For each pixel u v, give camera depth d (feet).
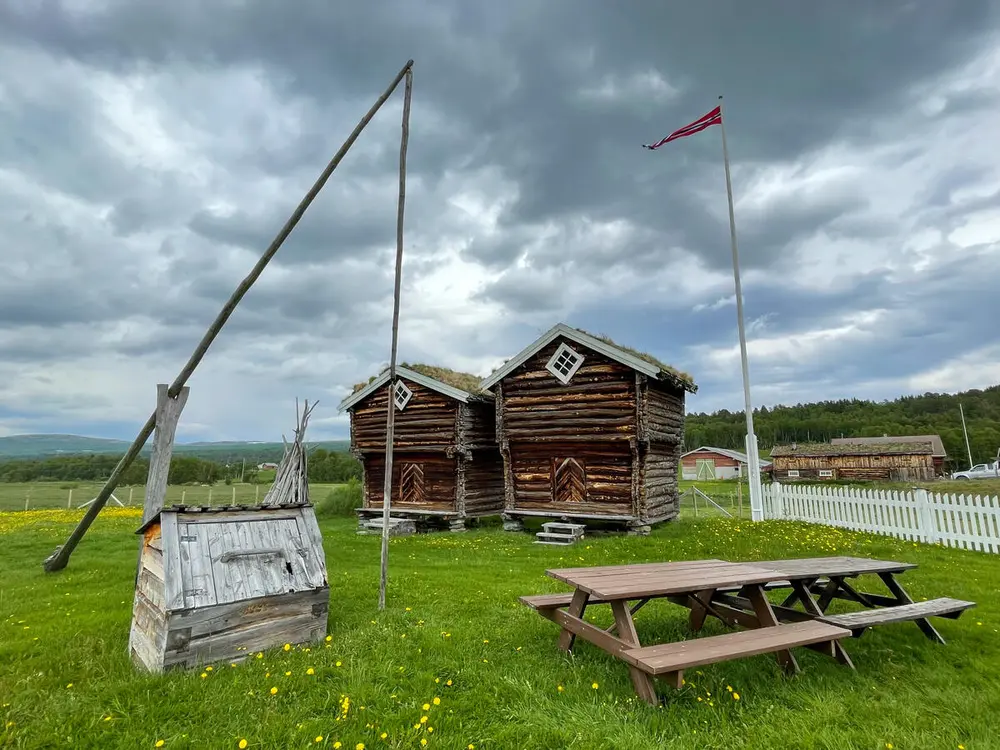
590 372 50.19
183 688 14.39
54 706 13.82
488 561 36.37
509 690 14.48
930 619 21.22
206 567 16.78
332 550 41.73
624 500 48.78
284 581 17.90
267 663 16.15
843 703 14.10
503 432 54.19
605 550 39.14
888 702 14.17
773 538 41.81
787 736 12.39
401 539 48.85
